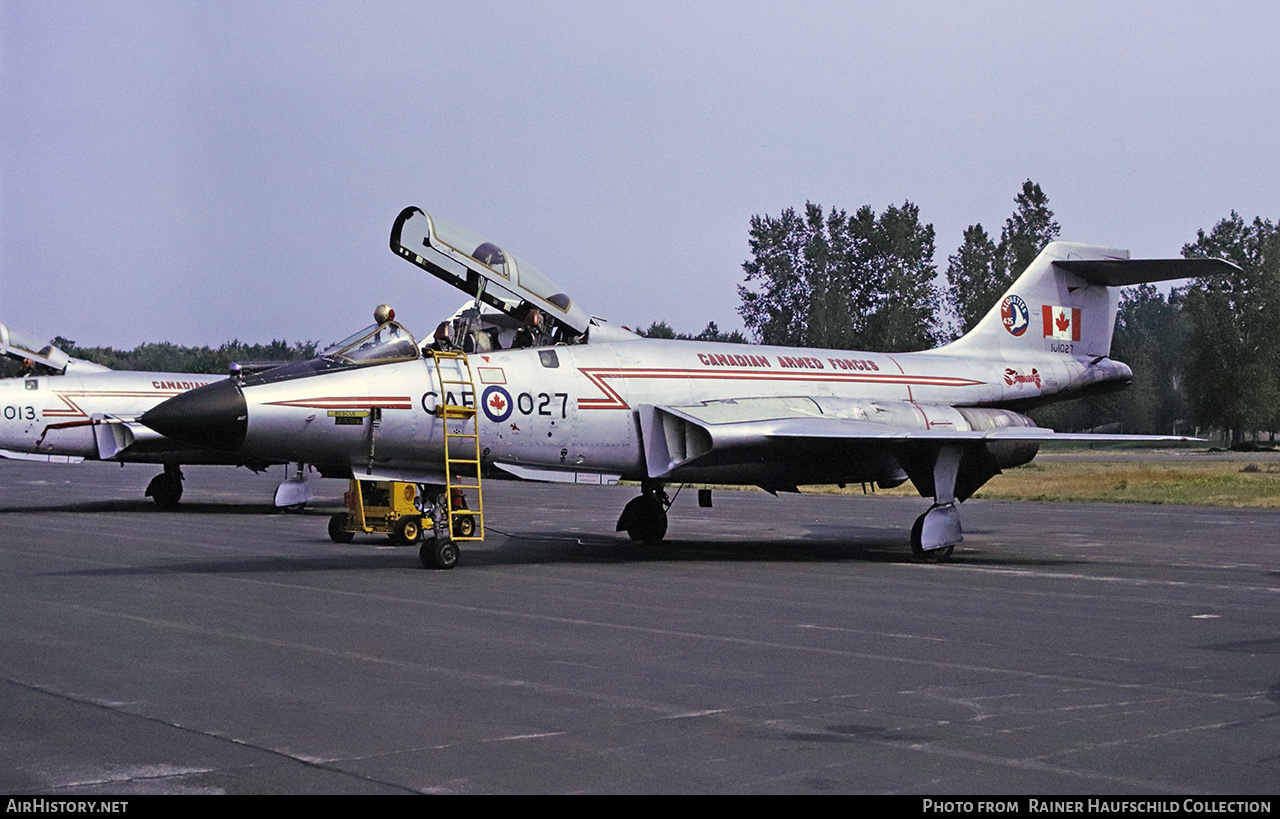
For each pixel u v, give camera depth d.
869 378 18.66
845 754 5.94
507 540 18.84
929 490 16.38
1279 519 24.31
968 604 11.59
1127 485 36.38
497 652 8.65
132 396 26.17
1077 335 21.75
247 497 31.17
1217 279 87.38
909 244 79.81
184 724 6.41
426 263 15.25
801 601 11.70
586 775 5.53
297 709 6.78
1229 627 10.20
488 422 14.76
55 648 8.62
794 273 82.94
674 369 16.69
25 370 26.97
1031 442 17.19
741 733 6.34
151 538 18.41
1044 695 7.37
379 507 17.98
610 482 16.27
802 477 16.92
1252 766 5.78
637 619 10.35
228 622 9.89
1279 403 81.88
